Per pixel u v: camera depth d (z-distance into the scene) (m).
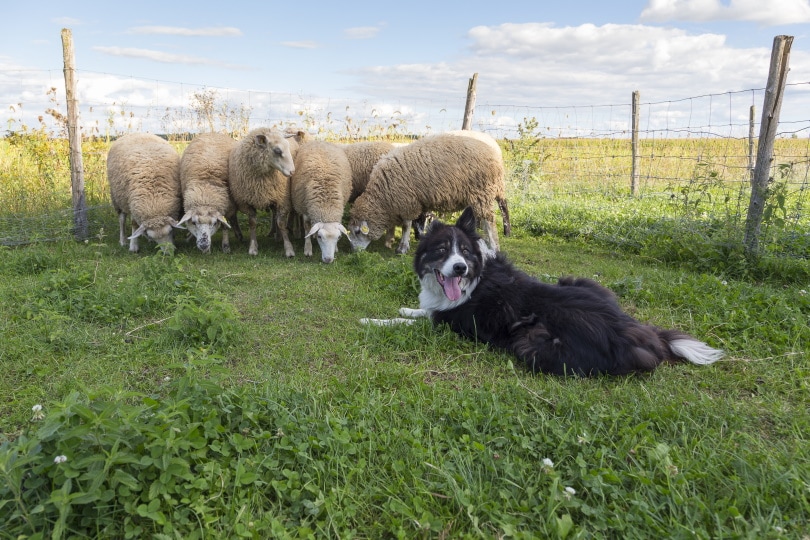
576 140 14.22
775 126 6.49
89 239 8.24
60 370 3.61
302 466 2.51
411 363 3.95
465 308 4.31
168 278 5.36
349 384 3.46
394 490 2.37
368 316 5.02
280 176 7.39
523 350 3.84
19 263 6.21
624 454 2.61
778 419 3.10
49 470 2.14
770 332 4.38
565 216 9.66
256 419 2.76
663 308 5.14
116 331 4.37
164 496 2.16
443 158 7.45
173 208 7.63
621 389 3.46
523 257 7.66
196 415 2.60
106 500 2.04
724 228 7.18
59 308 4.62
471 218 4.58
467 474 2.49
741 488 2.35
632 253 8.02
